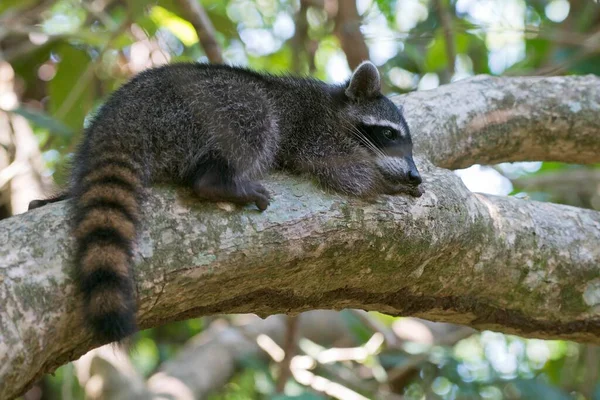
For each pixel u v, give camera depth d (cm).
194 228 741
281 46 2041
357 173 877
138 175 781
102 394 1473
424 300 920
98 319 639
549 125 1204
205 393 1628
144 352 2069
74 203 721
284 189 827
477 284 928
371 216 820
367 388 1552
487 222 920
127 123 823
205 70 917
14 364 612
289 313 860
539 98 1208
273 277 786
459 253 895
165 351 1934
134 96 849
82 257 665
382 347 1589
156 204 753
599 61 1531
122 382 1493
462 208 895
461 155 1171
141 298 701
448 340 1695
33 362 636
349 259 817
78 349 688
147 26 1392
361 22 1603
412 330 1808
